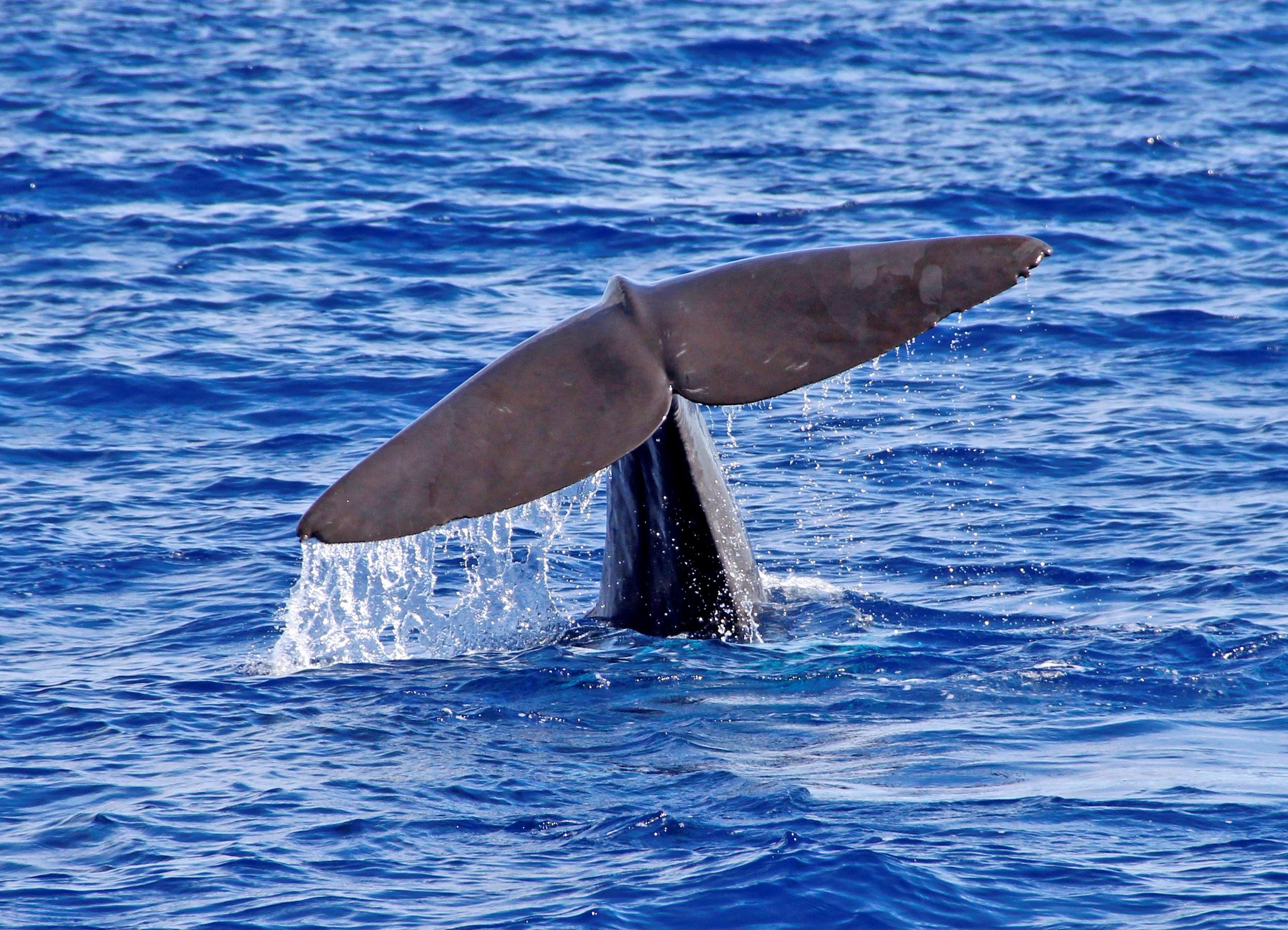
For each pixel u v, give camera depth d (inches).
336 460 2682.1
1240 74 6195.9
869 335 1462.8
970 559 2137.1
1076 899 1143.0
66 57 6250.0
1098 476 2517.2
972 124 5438.0
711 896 1155.9
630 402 1471.5
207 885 1199.6
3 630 1916.8
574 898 1162.6
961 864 1192.8
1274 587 1962.4
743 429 2787.9
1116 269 3841.0
